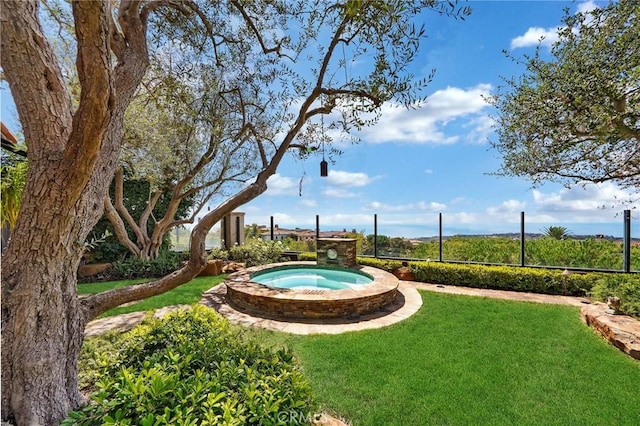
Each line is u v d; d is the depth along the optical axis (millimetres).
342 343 5277
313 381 4031
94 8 1524
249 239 15961
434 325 6203
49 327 2215
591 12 5262
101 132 1790
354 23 3037
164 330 3311
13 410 2043
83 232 2395
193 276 3008
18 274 2076
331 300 6734
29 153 2049
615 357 4746
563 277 8734
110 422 1717
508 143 7379
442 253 12094
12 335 2053
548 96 5703
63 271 2326
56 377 2248
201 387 2115
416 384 3990
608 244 9625
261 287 7934
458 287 9812
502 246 11359
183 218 14156
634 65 4645
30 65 1991
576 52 5438
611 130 4824
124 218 11922
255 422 1995
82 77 1636
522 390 3885
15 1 1918
